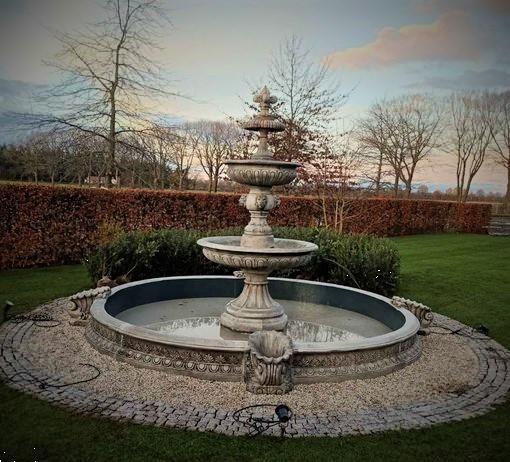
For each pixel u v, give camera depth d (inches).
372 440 159.6
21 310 300.8
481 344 271.1
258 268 244.1
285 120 743.7
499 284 452.1
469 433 167.2
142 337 210.8
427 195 1428.4
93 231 506.0
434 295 402.6
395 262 399.5
